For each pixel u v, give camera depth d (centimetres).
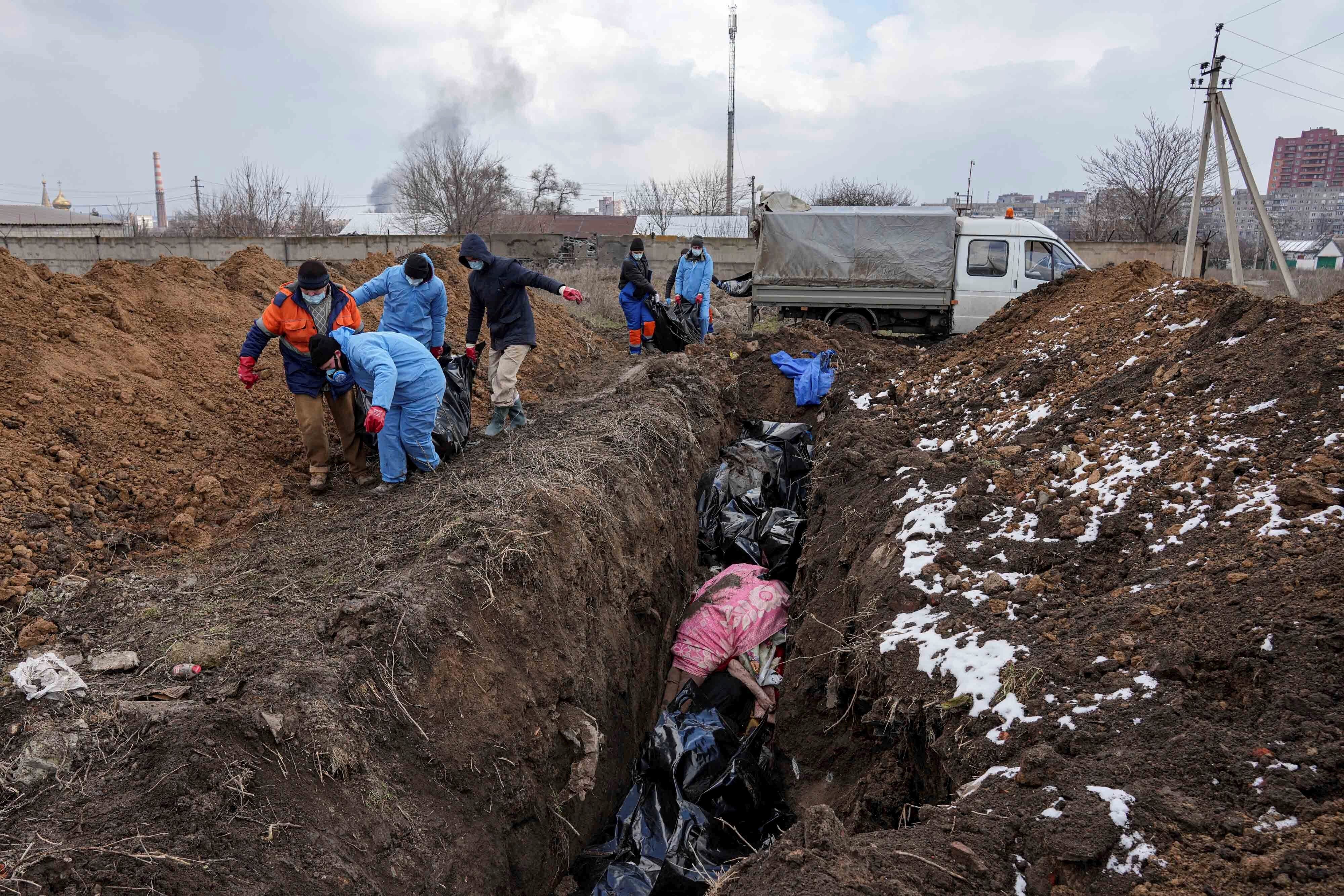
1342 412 393
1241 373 471
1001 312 856
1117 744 278
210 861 258
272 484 549
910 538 456
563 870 417
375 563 422
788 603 593
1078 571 389
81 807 264
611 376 991
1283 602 302
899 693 356
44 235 3369
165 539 464
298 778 297
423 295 610
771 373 943
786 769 457
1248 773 249
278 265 870
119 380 564
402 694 347
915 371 827
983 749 302
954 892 239
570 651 448
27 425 484
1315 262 5744
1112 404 523
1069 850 239
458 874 324
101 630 368
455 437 592
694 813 432
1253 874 219
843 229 1317
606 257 2128
